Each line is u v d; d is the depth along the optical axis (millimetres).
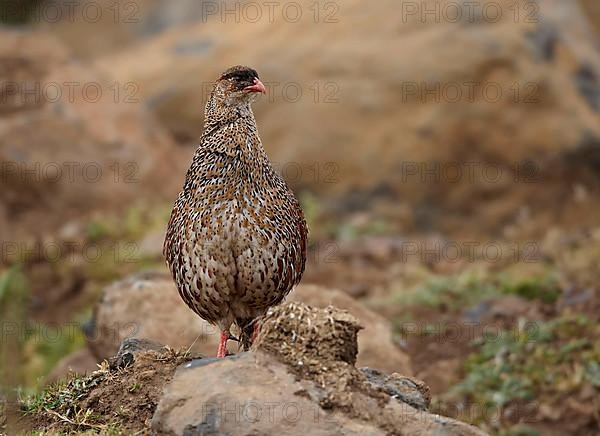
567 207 17016
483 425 10336
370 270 14812
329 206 17250
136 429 6469
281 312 6227
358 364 9766
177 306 10086
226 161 7363
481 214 17078
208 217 7289
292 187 17500
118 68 19531
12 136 16297
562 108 17391
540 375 10898
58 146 16500
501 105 17359
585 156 17281
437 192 17219
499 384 10891
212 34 19828
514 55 17547
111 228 15539
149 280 10398
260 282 7387
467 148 17297
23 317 13234
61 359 11688
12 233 15570
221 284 7363
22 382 11281
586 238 14680
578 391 10672
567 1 19359
